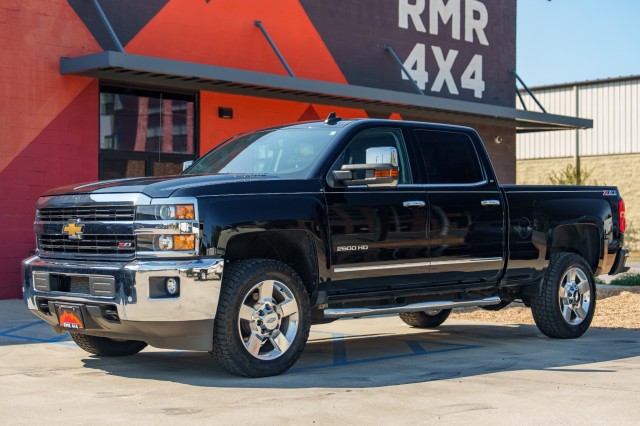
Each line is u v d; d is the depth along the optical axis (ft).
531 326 34.30
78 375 22.82
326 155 24.12
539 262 29.04
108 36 48.16
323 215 23.29
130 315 20.85
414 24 65.92
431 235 25.72
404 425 16.83
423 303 26.03
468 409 18.22
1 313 37.76
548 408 18.33
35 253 24.44
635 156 125.39
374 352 27.17
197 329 21.06
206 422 17.08
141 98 49.80
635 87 125.49
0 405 18.85
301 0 58.34
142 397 19.69
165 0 50.90
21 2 44.80
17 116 44.62
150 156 50.14
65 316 22.61
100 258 21.99
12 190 44.45
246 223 21.75
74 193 22.93
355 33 61.82
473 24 70.54
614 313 37.55
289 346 22.56
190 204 21.09
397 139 26.05
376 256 24.40
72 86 46.50
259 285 22.00
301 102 56.95
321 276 23.38
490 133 71.92
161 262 20.90
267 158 25.29
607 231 31.58
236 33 54.49
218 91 51.83
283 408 18.35
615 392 20.10
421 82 66.44
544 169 135.54
